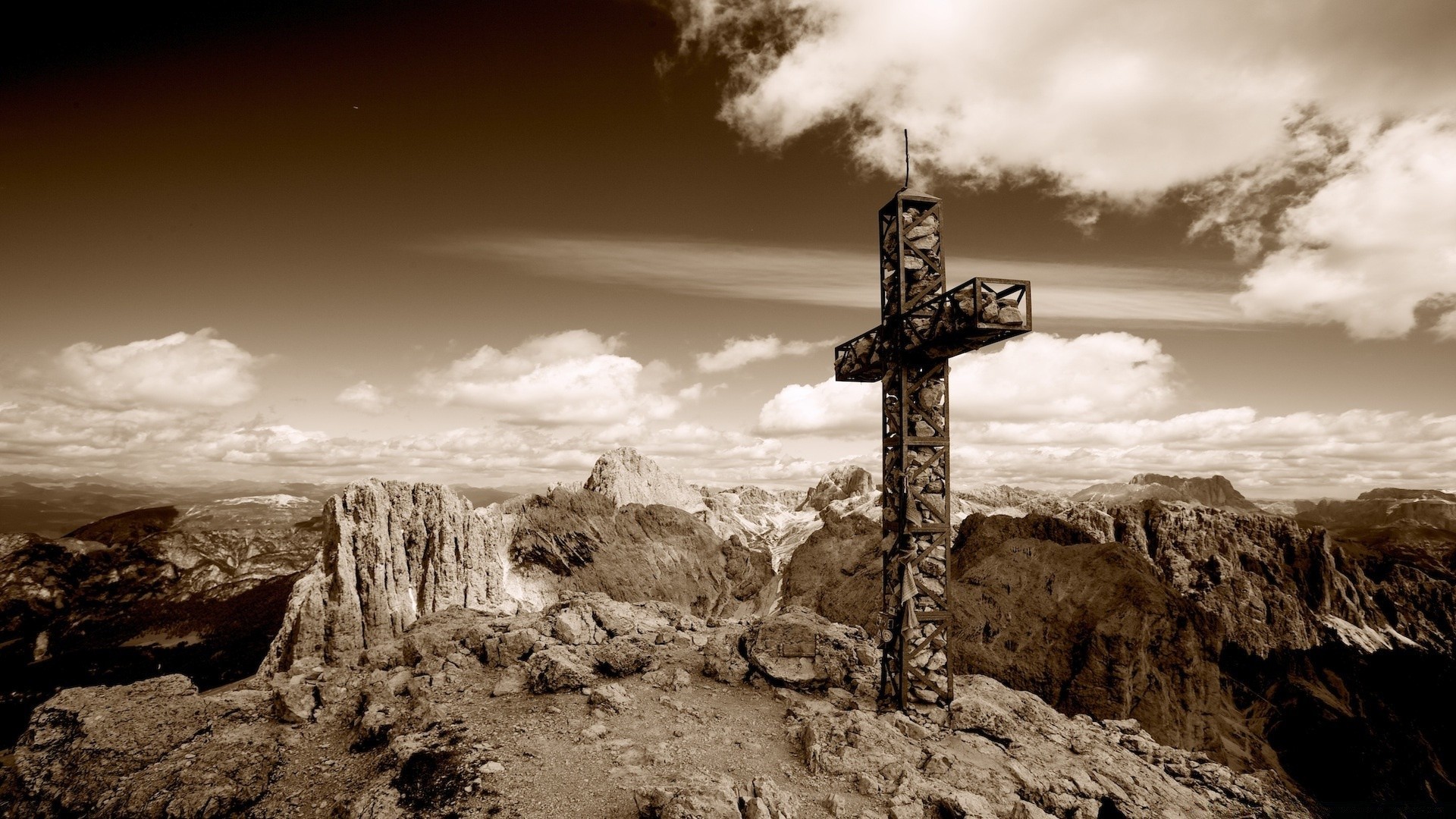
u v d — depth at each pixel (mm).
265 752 24672
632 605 42062
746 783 20234
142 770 23453
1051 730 29719
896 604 26172
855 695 28453
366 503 184000
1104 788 24219
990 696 31938
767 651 30094
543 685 28219
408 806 19781
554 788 20094
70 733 25531
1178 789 26688
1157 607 177000
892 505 26609
